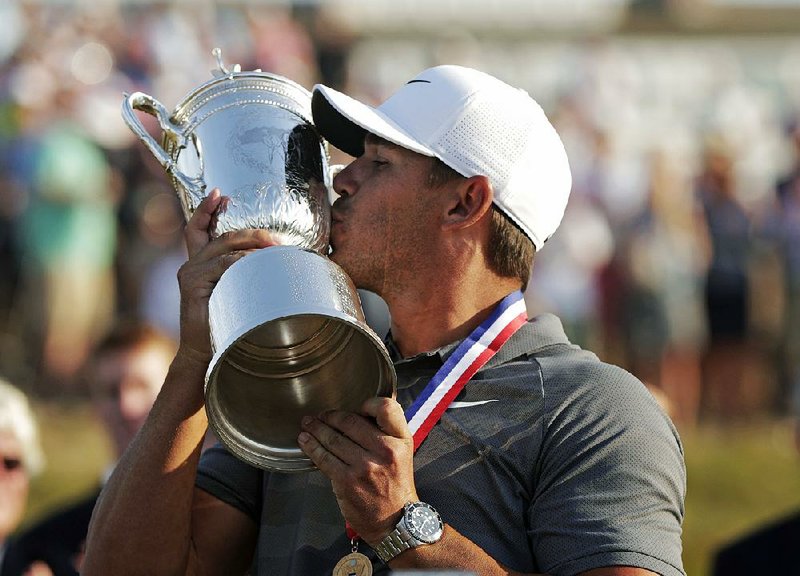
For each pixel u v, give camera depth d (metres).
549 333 10.88
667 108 54.66
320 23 49.53
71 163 38.16
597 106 50.41
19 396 17.83
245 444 10.09
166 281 37.09
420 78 11.02
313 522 10.57
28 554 17.42
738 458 33.22
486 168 10.70
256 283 9.48
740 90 57.69
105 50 42.38
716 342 40.41
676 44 59.53
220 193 10.49
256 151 10.63
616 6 61.56
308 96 11.17
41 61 40.53
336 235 10.77
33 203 38.09
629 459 9.93
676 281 40.31
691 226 40.94
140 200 38.69
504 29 59.62
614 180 43.09
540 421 10.16
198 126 10.84
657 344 40.09
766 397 40.38
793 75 59.62
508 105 10.85
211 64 45.19
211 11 46.72
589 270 40.84
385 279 10.80
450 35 57.88
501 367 10.58
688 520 28.77
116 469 10.72
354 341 10.13
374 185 10.77
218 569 11.26
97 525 10.66
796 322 40.44
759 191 43.47
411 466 9.77
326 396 10.25
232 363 10.22
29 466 17.73
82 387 37.88
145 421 10.62
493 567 9.62
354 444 9.71
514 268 10.94
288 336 10.14
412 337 11.02
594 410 10.12
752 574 18.02
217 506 11.27
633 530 9.69
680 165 44.75
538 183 10.84
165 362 19.05
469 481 10.12
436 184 10.70
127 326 18.92
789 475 32.19
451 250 10.75
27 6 43.03
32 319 37.88
